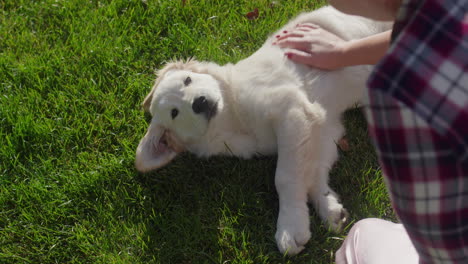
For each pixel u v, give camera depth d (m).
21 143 2.80
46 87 3.07
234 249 2.23
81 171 2.67
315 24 2.69
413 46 0.79
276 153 2.59
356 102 2.66
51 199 2.55
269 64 2.53
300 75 2.51
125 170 2.61
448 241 0.96
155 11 3.35
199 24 3.24
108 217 2.45
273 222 2.31
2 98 2.98
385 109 0.81
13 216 2.54
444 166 0.81
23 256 2.40
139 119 2.82
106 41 3.21
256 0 3.26
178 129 2.58
